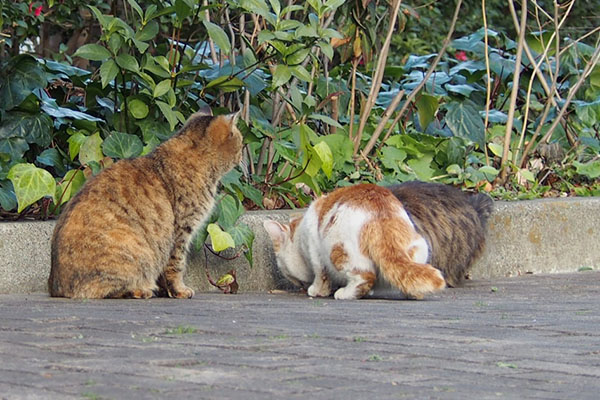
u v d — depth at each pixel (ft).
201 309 19.22
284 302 21.20
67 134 27.63
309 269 24.12
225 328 16.25
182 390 11.49
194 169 22.67
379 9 43.19
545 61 38.91
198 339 15.03
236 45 30.55
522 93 39.45
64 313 18.06
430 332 16.30
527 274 29.27
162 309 19.11
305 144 26.53
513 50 41.22
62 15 37.88
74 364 12.88
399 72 38.40
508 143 33.19
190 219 22.61
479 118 34.19
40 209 25.18
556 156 36.19
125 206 21.61
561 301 21.54
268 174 28.89
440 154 33.71
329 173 26.58
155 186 22.15
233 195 24.67
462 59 47.01
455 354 14.29
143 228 21.76
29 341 14.65
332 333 15.93
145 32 25.36
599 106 36.32
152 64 25.57
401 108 34.32
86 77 29.63
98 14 24.67
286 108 30.94
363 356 13.94
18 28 34.71
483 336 16.01
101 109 28.35
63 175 26.61
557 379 12.79
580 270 30.53
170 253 22.48
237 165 25.44
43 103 27.07
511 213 28.99
